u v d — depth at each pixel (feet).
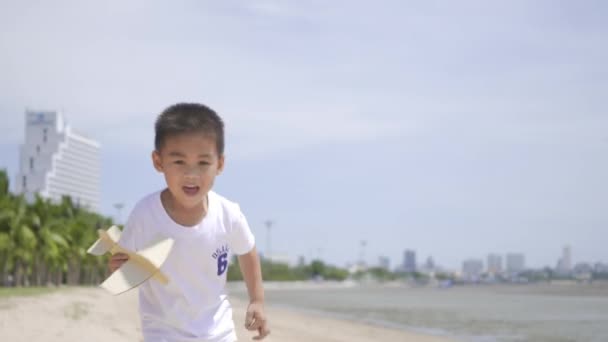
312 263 598.75
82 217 191.62
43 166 412.77
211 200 10.13
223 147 9.78
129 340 41.47
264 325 10.69
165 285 9.78
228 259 10.30
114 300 115.85
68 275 206.69
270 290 408.26
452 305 150.41
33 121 423.64
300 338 58.70
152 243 9.23
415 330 73.87
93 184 464.65
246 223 10.52
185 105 9.62
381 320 92.53
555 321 89.71
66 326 46.14
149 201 9.92
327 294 290.76
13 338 37.88
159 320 9.84
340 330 71.15
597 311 116.37
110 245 9.36
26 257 144.77
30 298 90.53
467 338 64.69
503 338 65.16
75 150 440.04
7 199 135.74
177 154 9.32
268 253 585.63
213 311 10.09
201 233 9.82
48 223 152.15
